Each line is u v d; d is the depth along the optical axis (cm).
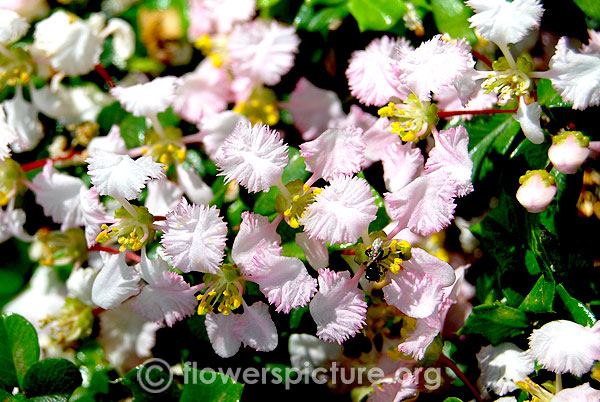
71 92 18
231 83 18
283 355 17
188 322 17
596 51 17
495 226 17
